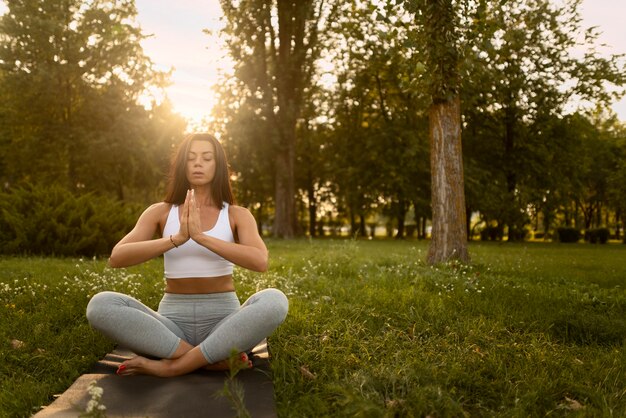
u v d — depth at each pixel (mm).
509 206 27938
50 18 25188
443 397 2744
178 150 3463
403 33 9453
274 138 23609
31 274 6961
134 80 26922
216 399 2727
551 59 26594
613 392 3055
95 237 10289
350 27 21453
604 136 39281
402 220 33125
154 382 2967
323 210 44062
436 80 9227
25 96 25328
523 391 3008
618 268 10617
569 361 3562
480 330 4238
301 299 5520
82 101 27062
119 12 25250
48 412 2555
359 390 2830
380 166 29438
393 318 4672
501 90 27344
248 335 3070
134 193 30500
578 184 32781
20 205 10625
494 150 30453
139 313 3041
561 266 10664
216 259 3299
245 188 31703
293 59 23469
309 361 3494
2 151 26797
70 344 3807
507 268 9289
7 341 3812
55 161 26672
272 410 2611
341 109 31438
